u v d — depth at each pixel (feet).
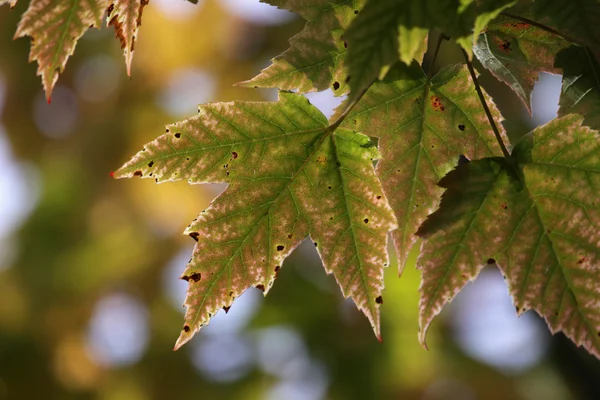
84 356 7.50
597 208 2.84
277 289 6.82
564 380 5.43
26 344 7.33
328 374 6.63
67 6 2.81
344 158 2.91
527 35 2.93
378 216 2.91
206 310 2.90
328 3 2.88
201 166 2.90
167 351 7.46
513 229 2.86
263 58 7.36
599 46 2.74
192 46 7.30
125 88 7.50
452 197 2.87
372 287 2.92
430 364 6.85
